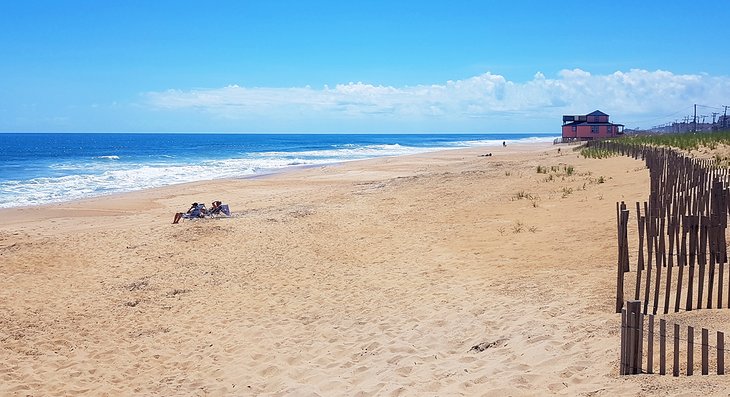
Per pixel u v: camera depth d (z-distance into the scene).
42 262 14.34
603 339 7.10
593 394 5.64
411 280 11.86
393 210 20.33
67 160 64.19
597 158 33.28
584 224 14.43
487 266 12.11
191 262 14.21
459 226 16.69
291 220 18.52
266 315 10.61
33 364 8.76
